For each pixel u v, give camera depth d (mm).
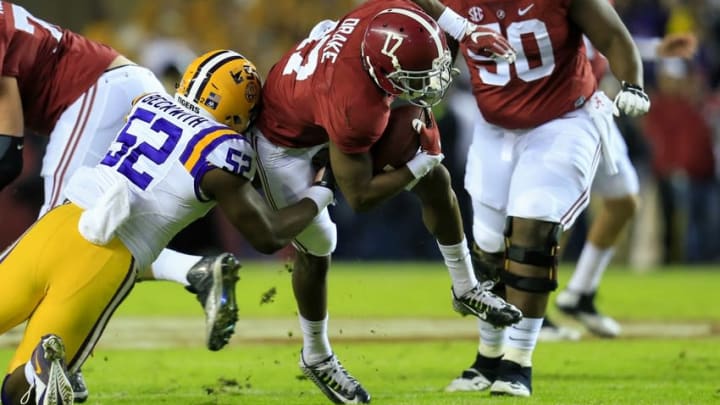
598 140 18375
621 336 26031
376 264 45375
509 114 18359
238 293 34062
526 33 17859
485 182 18953
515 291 17656
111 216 14430
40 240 14719
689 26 47125
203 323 27766
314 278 16922
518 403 16703
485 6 17922
